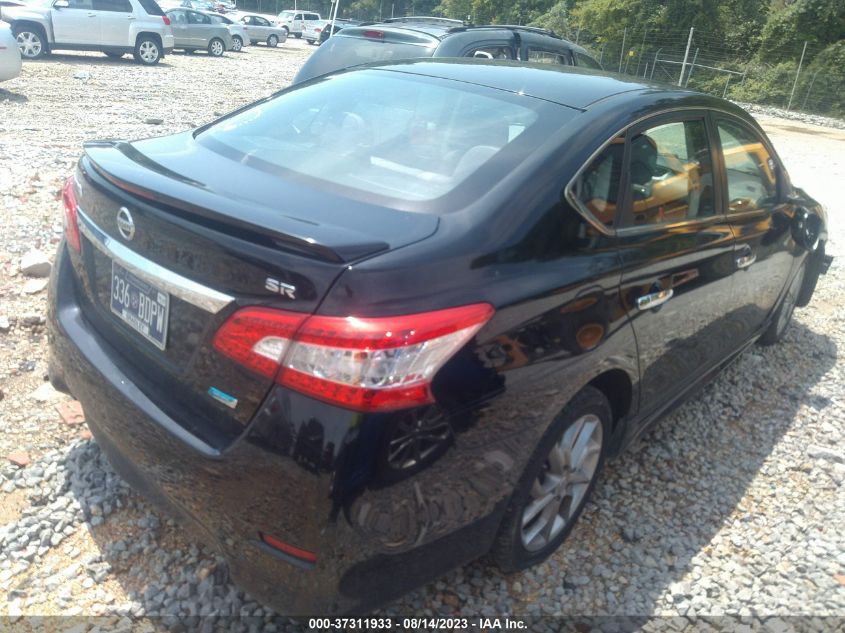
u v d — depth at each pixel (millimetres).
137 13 18828
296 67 24031
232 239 2018
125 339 2426
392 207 2338
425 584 2270
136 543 2732
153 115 11258
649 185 2980
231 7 55969
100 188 2490
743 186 3854
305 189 2438
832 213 9836
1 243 5109
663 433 3889
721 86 32844
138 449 2268
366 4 74000
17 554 2633
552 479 2686
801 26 34188
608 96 3029
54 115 10438
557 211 2469
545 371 2332
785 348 5219
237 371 2021
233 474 2021
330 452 1894
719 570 2963
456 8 58500
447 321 2004
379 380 1892
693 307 3246
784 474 3686
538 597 2711
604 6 36969
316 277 1912
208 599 2531
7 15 17391
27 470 3035
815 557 3104
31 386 3660
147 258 2254
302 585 2021
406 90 3137
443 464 2088
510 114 2854
